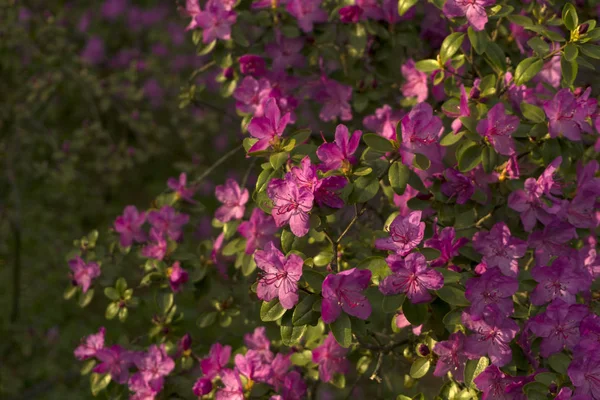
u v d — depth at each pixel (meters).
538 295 2.21
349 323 1.99
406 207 2.63
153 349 2.89
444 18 3.12
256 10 3.25
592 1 2.95
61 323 5.69
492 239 2.33
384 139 2.19
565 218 2.46
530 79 2.49
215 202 6.22
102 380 2.95
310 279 2.01
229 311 3.09
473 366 2.20
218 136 6.38
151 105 6.32
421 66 2.68
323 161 2.16
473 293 2.12
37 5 5.95
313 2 3.04
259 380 2.61
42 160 6.25
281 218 2.07
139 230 3.25
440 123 2.17
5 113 5.58
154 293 3.02
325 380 2.78
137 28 6.98
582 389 2.12
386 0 3.04
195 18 3.04
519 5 2.89
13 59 5.36
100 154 5.71
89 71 5.62
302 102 3.27
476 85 2.50
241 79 3.19
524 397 2.21
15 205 5.58
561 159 2.29
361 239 2.73
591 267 2.55
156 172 6.81
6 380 5.13
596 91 2.94
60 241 5.80
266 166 2.19
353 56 3.11
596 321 2.14
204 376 2.74
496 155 2.33
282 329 2.06
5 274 5.82
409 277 2.03
